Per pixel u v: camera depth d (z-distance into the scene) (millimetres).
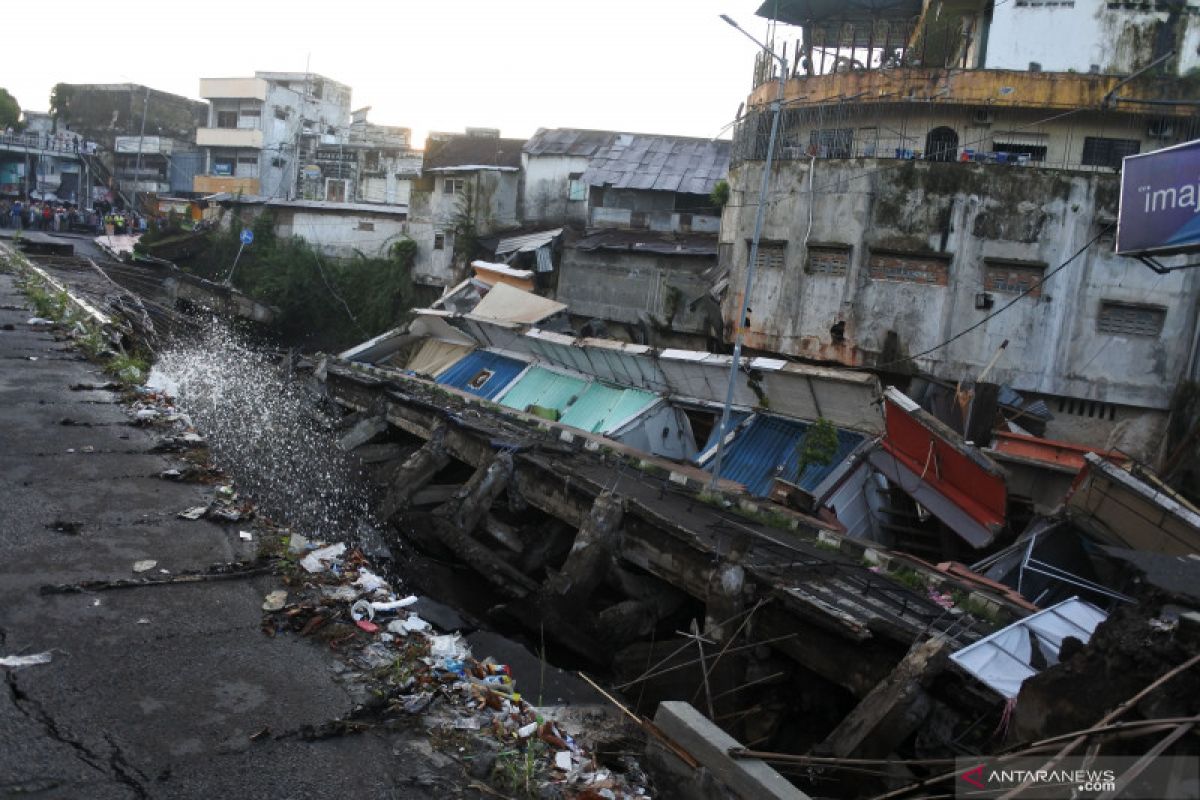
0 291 16969
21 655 4359
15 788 3453
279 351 33844
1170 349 20297
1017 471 18141
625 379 25000
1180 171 11609
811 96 25359
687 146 37219
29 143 53000
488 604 17031
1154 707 4473
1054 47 23391
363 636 5180
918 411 16688
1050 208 20953
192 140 59656
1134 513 14156
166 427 8602
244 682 4477
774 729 12266
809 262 23312
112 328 15148
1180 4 22391
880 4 27047
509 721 4711
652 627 15734
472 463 21422
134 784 3617
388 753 4172
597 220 35094
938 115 23984
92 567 5375
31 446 7406
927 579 13703
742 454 21016
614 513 16391
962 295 21734
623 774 5441
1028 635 10055
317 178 53094
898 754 10023
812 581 13086
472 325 29734
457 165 40781
